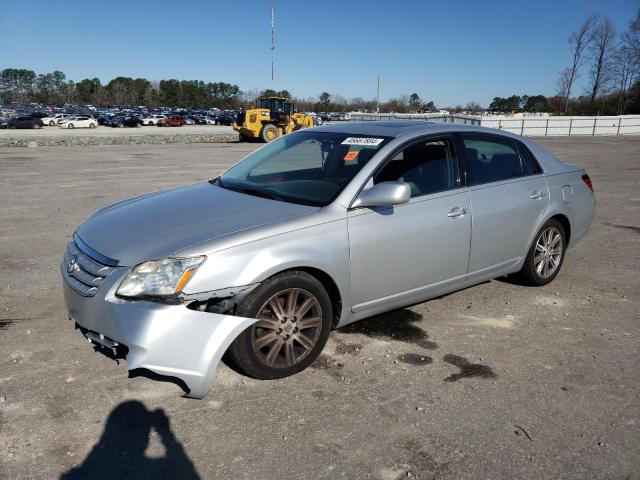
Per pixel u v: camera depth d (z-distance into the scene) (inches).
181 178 505.7
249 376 134.9
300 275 131.6
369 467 103.9
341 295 141.1
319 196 145.9
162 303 116.2
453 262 165.6
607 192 451.8
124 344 115.1
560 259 208.4
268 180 163.2
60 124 2044.8
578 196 208.2
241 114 1241.4
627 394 132.1
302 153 170.7
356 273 142.6
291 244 129.6
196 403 123.3
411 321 172.2
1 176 508.1
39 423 114.3
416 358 148.0
